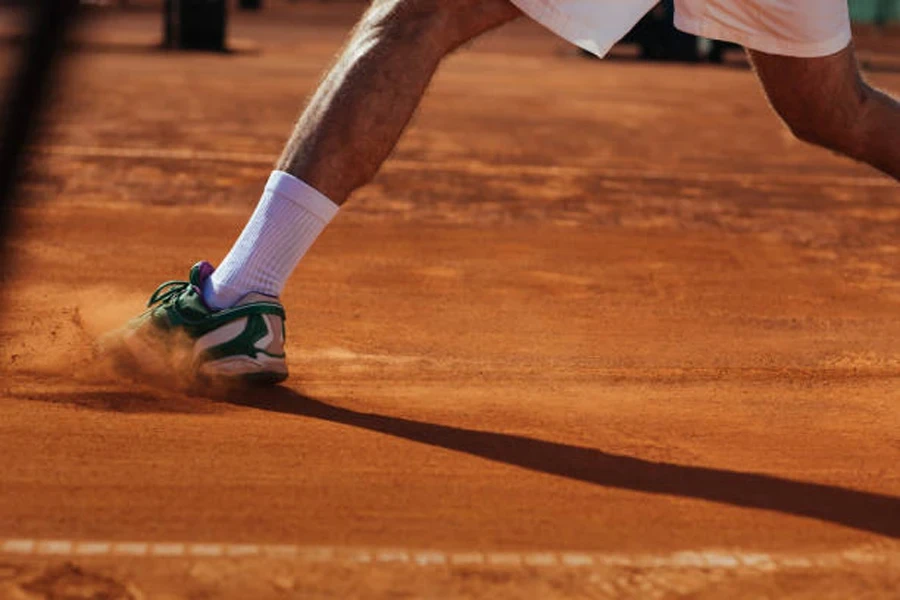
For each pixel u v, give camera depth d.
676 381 8.59
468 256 13.21
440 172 19.50
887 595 4.96
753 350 9.72
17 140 6.20
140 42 51.84
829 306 11.62
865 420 7.64
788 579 5.09
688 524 5.71
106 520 5.47
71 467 6.10
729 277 12.80
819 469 6.60
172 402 7.31
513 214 16.05
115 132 22.75
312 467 6.27
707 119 32.12
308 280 11.58
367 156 7.41
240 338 7.53
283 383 7.94
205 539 5.29
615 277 12.54
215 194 16.47
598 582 4.99
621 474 6.39
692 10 7.75
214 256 12.56
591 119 30.73
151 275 11.41
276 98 31.78
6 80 6.17
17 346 8.16
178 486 5.91
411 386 8.11
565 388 8.26
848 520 5.84
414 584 4.89
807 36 7.77
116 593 4.71
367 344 9.34
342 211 15.47
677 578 5.06
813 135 8.38
